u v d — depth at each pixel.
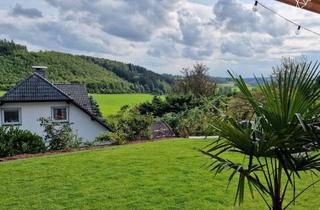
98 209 5.45
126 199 5.90
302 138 3.15
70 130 14.21
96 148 11.87
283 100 3.11
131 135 14.66
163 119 18.03
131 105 24.42
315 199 5.85
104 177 7.40
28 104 21.38
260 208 5.40
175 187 6.56
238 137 3.15
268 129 3.21
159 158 9.37
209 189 6.41
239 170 3.24
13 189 6.57
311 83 3.10
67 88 25.73
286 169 3.20
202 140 13.02
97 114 25.39
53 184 6.89
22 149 11.46
